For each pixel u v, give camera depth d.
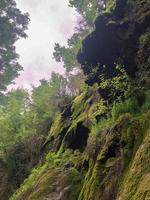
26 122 17.81
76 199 7.34
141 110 6.63
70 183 7.91
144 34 7.77
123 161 5.79
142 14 8.04
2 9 24.80
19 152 15.22
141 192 4.45
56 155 10.62
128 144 5.91
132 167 5.15
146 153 5.05
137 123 6.07
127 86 7.70
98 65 9.20
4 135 16.75
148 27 7.81
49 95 22.58
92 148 7.59
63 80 21.06
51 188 8.19
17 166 14.76
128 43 8.20
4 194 14.23
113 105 7.70
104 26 8.79
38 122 17.31
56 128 13.09
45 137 14.97
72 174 8.18
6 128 17.30
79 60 9.91
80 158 8.80
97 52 9.12
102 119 8.42
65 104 15.23
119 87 7.87
